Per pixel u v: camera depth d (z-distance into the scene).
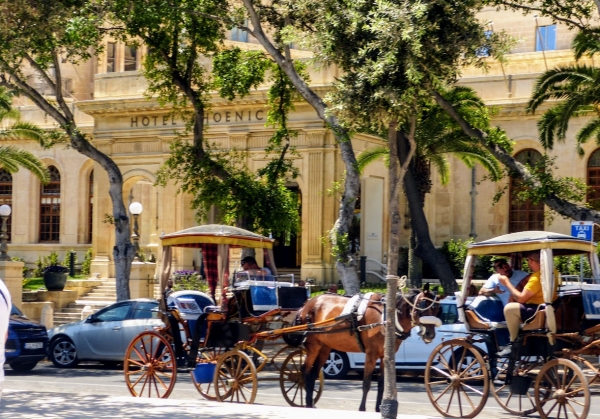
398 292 16.91
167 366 19.36
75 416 15.16
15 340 25.39
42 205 53.59
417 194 30.58
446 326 22.44
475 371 16.72
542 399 16.78
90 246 51.47
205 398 19.56
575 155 41.53
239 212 31.45
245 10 30.66
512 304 16.12
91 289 42.06
